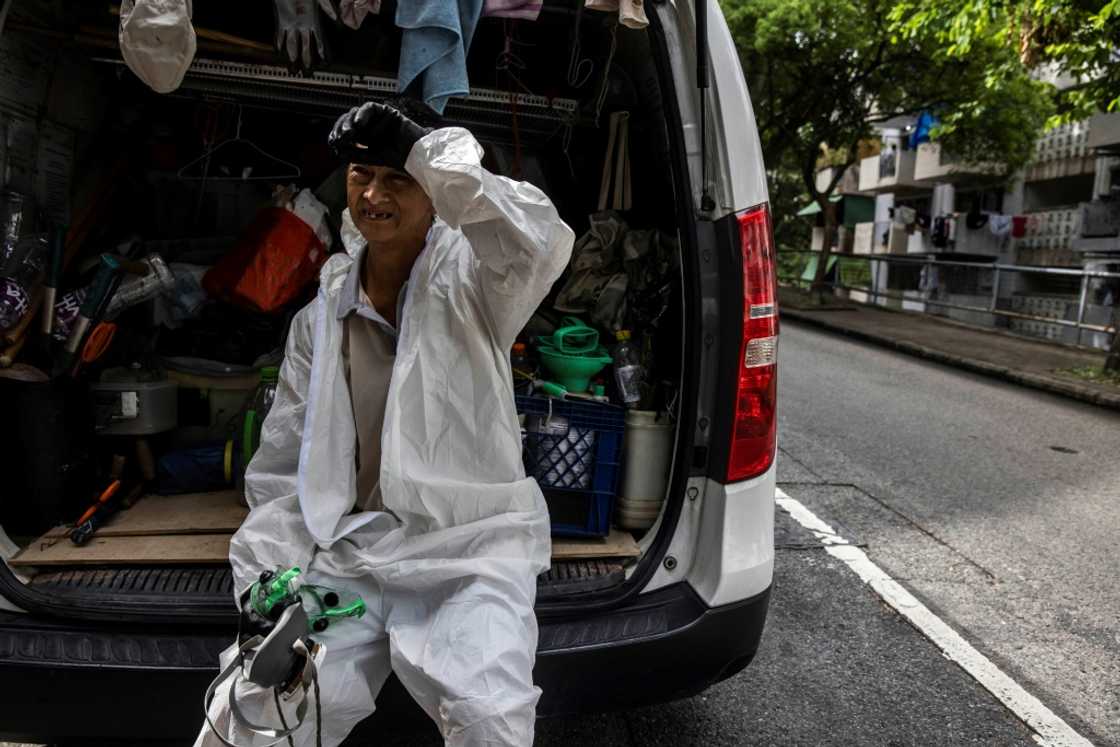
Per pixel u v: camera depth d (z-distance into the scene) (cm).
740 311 204
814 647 309
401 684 184
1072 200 1980
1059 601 359
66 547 208
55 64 270
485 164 316
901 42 1580
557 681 193
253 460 179
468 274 169
